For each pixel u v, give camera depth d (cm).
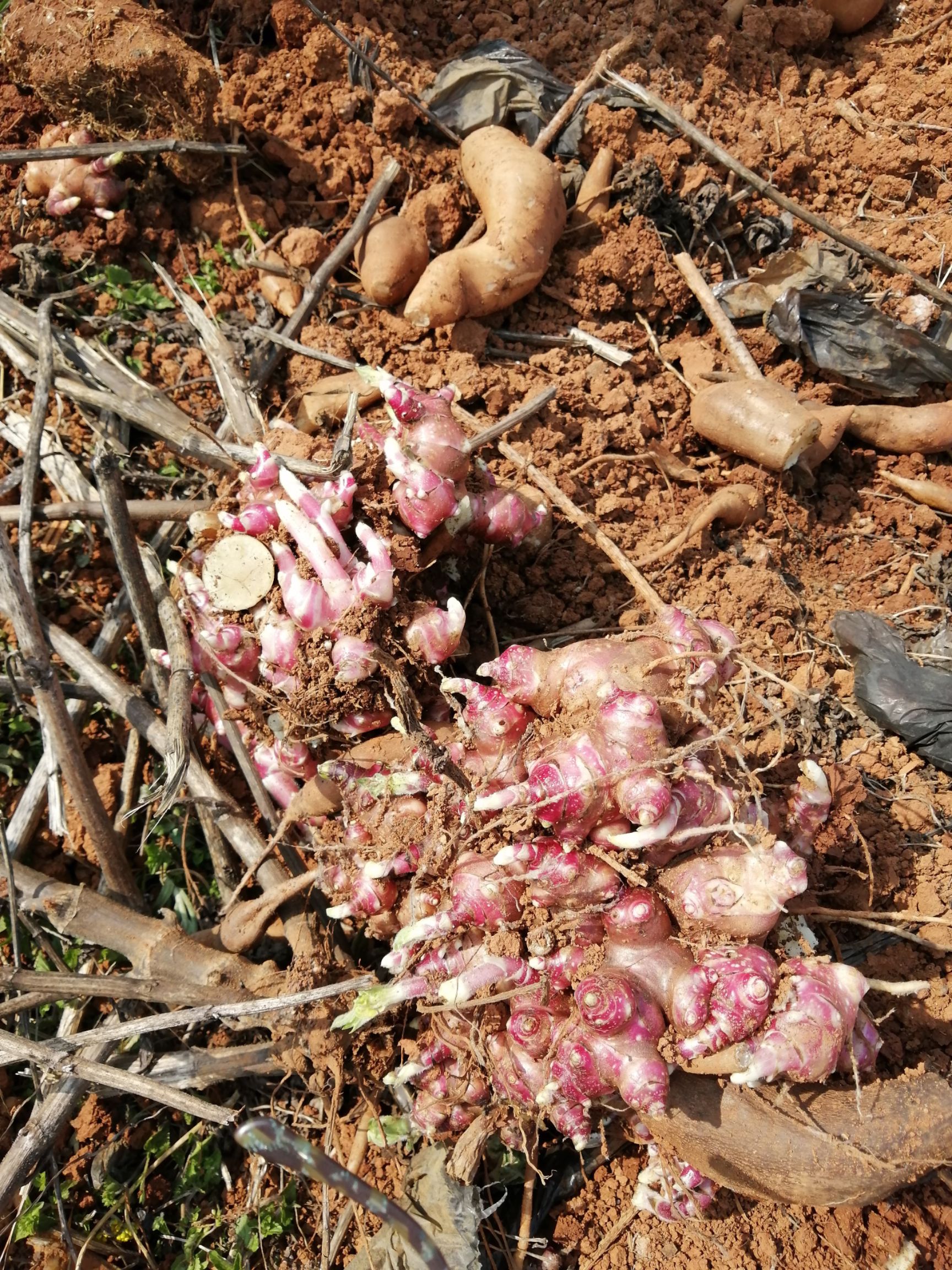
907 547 58
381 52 65
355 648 40
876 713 50
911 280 62
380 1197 26
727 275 64
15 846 48
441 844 39
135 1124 45
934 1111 36
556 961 37
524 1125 41
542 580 53
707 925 36
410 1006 45
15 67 58
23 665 44
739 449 57
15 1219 43
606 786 35
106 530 54
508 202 57
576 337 61
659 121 64
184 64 56
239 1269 44
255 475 44
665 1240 44
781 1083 37
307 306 58
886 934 46
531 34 69
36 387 51
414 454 42
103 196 58
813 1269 42
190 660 46
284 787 47
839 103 71
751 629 53
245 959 45
